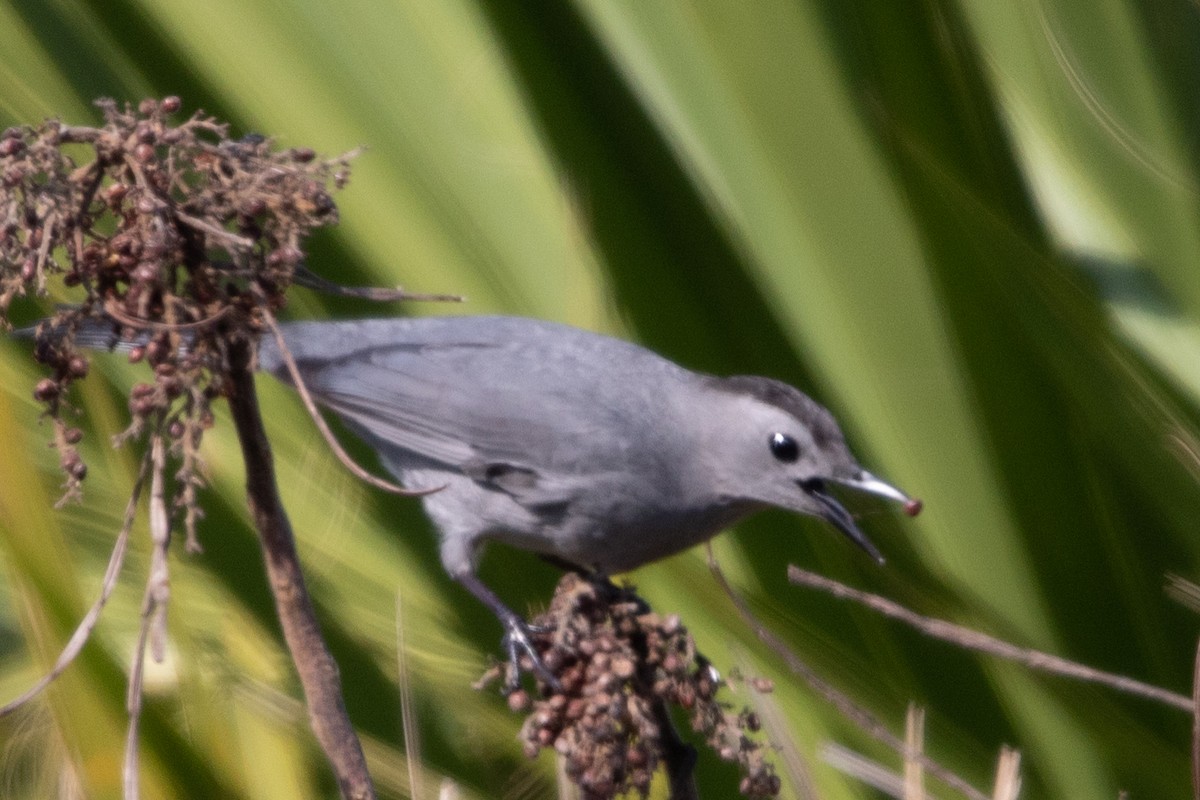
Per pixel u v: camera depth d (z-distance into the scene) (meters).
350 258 5.10
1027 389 5.05
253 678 5.02
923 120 5.07
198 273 4.92
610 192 5.08
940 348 5.07
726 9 5.08
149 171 4.92
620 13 5.11
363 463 5.12
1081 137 5.14
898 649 5.05
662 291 5.09
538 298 5.11
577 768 4.95
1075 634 5.06
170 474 5.06
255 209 4.92
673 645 4.96
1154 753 5.02
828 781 5.04
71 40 5.08
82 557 5.05
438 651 5.07
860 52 5.07
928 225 5.05
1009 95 5.15
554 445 5.08
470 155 5.11
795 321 5.09
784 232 5.09
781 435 5.08
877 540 5.06
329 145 5.10
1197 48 5.14
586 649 4.95
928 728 5.04
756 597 5.04
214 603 5.05
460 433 5.09
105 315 4.92
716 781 5.06
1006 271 5.05
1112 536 5.06
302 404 5.09
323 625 5.06
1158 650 5.05
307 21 5.11
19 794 5.02
